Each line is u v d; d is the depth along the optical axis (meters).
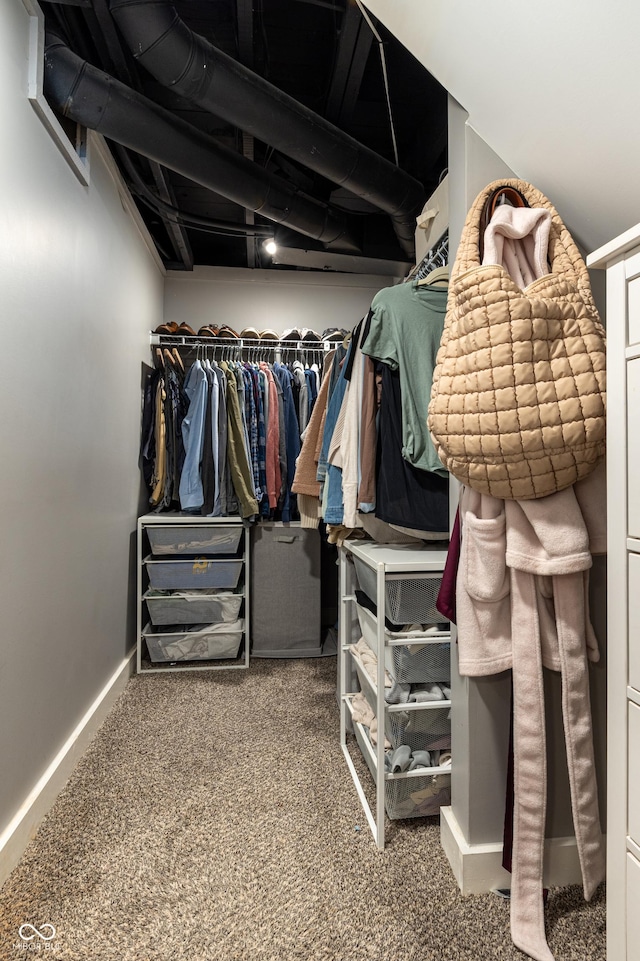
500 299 0.94
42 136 1.39
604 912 1.06
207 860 1.21
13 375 1.22
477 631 1.11
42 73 1.35
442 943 0.99
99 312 1.93
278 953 0.97
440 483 1.42
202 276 3.27
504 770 1.15
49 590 1.45
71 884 1.13
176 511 2.78
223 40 1.90
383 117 2.32
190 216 2.45
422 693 1.33
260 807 1.42
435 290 1.43
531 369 0.94
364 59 1.79
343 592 1.80
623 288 0.76
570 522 0.99
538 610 1.06
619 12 0.78
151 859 1.21
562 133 1.02
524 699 1.04
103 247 1.98
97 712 1.86
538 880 1.02
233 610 2.57
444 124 2.19
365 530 1.62
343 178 2.02
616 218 1.12
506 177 1.20
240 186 2.03
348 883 1.14
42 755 1.40
